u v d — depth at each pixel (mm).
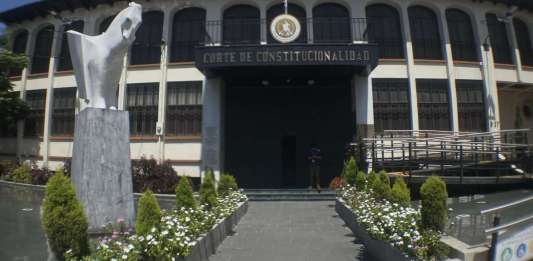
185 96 20016
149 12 21141
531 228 5148
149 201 6348
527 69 21266
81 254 5570
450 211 8625
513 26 21766
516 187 14805
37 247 7645
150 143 19984
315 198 16469
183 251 6027
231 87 20469
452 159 15969
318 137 19906
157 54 20750
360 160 16719
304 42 19641
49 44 23359
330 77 19406
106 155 8883
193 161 19438
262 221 11930
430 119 19531
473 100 20031
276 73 18359
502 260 4961
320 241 9312
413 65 19750
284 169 19797
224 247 8773
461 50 20516
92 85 9234
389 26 20281
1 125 22500
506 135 19297
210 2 20125
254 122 20219
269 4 20062
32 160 22484
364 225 8602
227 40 20000
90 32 21703
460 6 20703
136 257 5281
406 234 6215
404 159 15688
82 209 5812
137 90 20500
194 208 8305
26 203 13664
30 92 23266
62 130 22016
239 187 19672
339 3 20188
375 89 19516
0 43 22609
